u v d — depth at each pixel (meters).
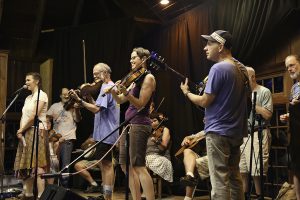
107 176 3.86
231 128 2.60
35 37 7.06
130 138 3.17
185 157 4.36
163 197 5.44
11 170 6.37
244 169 3.95
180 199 5.23
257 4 4.77
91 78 7.14
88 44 7.24
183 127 5.95
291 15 4.54
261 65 5.00
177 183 5.65
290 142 3.31
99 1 7.50
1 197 4.67
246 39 4.91
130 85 3.30
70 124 6.03
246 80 2.79
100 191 5.90
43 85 7.63
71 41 7.37
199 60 5.78
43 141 4.16
